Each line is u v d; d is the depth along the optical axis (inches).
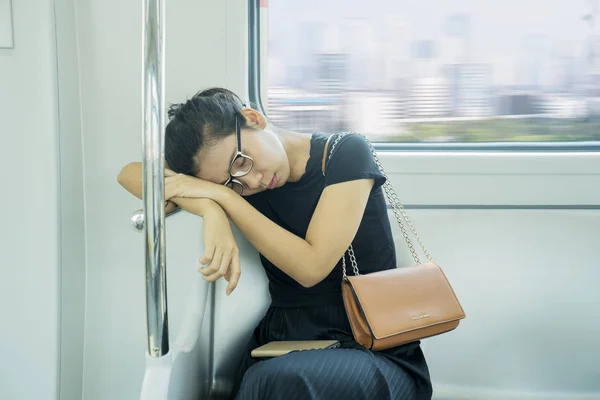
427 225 66.0
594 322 66.2
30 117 59.5
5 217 60.3
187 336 52.3
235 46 64.6
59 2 59.9
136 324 66.9
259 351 51.2
